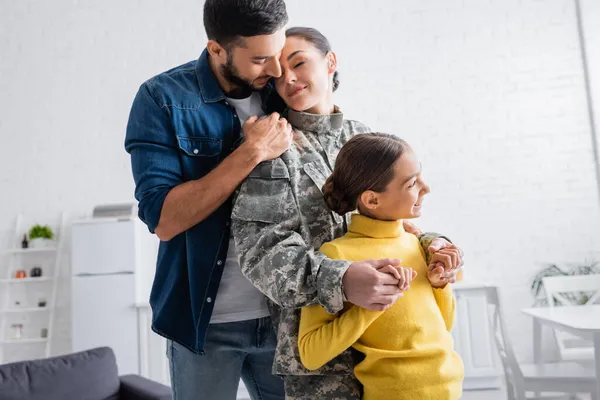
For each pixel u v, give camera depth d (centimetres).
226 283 133
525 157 508
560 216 501
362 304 96
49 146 548
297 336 111
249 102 143
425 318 105
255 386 147
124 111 546
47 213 543
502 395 412
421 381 100
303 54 123
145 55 547
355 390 108
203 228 131
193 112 134
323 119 127
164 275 137
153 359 471
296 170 119
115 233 486
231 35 120
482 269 502
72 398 303
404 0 529
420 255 114
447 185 511
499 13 521
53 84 552
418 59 523
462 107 516
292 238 109
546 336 382
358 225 111
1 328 536
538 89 512
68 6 555
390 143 107
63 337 533
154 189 128
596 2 505
